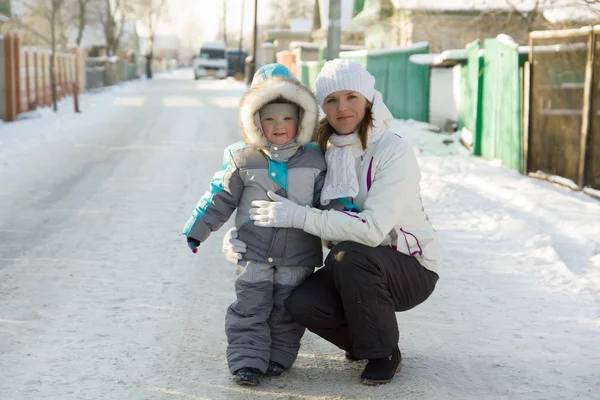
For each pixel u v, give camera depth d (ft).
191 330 14.96
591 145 28.32
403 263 12.03
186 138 50.39
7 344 13.99
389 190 11.75
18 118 63.62
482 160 38.91
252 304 12.14
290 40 151.74
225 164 12.41
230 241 12.13
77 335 14.53
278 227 11.96
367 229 11.55
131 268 19.49
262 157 12.17
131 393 11.91
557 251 20.84
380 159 11.95
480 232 23.67
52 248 21.43
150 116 69.26
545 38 31.50
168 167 37.04
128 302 16.67
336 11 44.55
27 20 134.41
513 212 25.86
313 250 12.33
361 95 11.95
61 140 48.52
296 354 12.69
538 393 12.00
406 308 12.46
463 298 17.20
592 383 12.36
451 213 26.63
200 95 106.63
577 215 24.71
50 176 34.24
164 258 20.58
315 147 12.42
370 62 63.57
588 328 15.10
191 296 17.24
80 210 26.89
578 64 29.25
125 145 46.37
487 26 68.44
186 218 25.67
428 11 74.33
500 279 18.65
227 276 18.98
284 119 11.98
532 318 15.75
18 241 22.18
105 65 141.28
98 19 171.22
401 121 53.21
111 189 31.09
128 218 25.59
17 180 32.99
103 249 21.39
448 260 20.53
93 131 54.95
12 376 12.53
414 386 12.20
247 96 11.90
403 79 54.70
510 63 35.37
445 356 13.65
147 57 209.05
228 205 12.30
